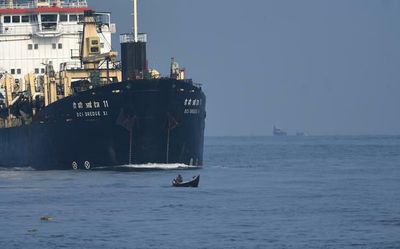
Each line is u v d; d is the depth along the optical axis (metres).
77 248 193.38
